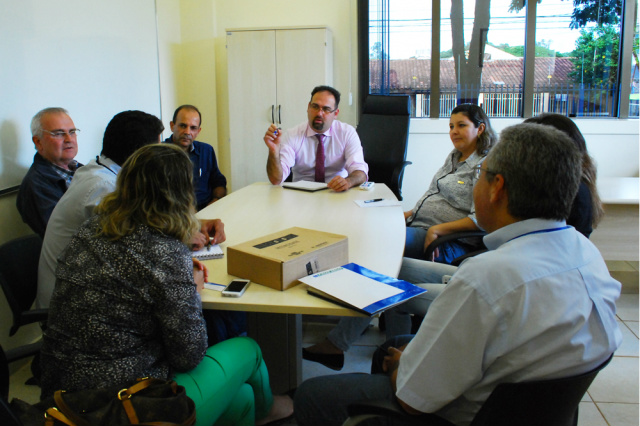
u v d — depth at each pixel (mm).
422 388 990
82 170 1909
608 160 4555
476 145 2574
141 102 3900
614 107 4660
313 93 3154
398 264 1630
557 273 944
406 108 4164
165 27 4387
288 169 3188
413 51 4789
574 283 949
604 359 972
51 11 2697
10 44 2367
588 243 1047
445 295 989
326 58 4348
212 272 1559
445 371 969
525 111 4750
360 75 4816
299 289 1429
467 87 4801
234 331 2031
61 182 2340
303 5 4680
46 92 2656
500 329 924
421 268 2021
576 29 4555
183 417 1069
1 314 2291
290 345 1777
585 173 1923
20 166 2445
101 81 3258
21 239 1848
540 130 1010
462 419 1025
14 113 2395
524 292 914
